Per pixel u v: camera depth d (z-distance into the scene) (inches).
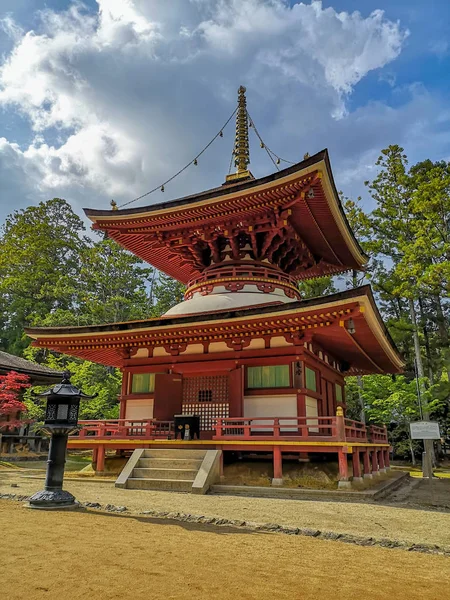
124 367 818.8
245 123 1055.0
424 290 1401.3
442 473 1123.3
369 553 287.3
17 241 2331.4
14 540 281.7
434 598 205.6
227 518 385.4
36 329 790.5
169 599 189.6
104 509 414.6
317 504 483.2
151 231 886.4
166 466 614.5
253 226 818.8
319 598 198.1
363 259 1040.2
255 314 650.8
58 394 442.6
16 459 1192.2
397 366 993.5
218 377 744.3
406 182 1596.9
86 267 1983.3
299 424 661.9
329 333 700.0
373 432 831.1
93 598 187.8
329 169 698.8
